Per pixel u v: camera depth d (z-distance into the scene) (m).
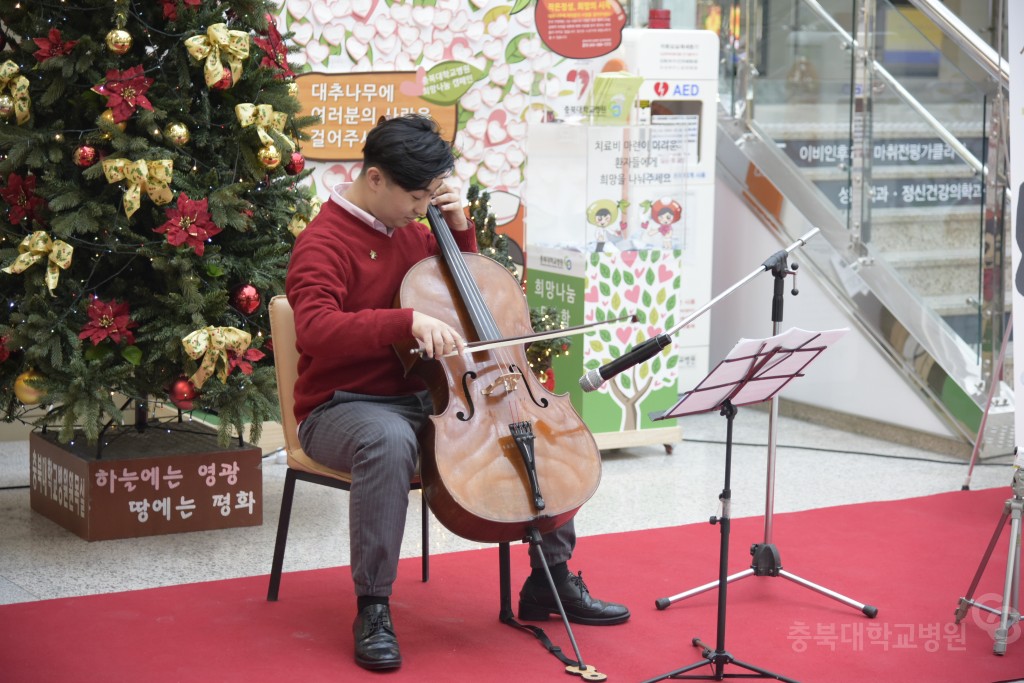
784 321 5.50
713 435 5.16
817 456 4.80
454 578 3.25
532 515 2.59
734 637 2.86
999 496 4.18
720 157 5.73
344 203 2.87
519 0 4.70
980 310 4.77
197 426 4.01
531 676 2.60
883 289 5.08
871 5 4.98
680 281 4.70
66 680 2.51
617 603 3.05
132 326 3.39
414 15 4.56
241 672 2.58
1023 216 3.63
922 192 4.93
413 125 2.76
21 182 3.34
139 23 3.40
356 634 2.67
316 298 2.73
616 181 4.53
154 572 3.26
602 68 4.80
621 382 4.66
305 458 2.92
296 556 3.43
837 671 2.67
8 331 3.28
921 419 4.95
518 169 4.84
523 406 2.73
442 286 2.83
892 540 3.65
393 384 2.88
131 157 3.32
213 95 3.54
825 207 5.31
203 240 3.31
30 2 3.34
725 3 5.65
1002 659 2.76
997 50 4.65
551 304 4.71
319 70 4.46
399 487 2.65
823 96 5.27
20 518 3.76
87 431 3.23
